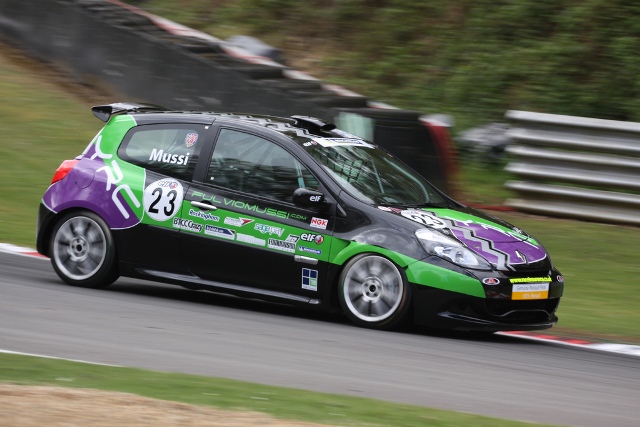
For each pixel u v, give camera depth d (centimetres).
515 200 3703
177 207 2206
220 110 4000
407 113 3653
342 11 5328
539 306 2106
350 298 2069
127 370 1448
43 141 3778
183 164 2238
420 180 2353
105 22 4391
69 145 3775
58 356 1562
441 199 2317
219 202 2180
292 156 2170
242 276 2164
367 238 2055
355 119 3606
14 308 1920
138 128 2312
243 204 2164
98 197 2262
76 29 4494
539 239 3297
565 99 4469
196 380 1413
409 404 1416
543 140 3650
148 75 4238
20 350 1577
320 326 2042
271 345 1792
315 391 1456
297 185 2142
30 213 3108
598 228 3481
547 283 2105
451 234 2078
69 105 4200
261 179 2173
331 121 3675
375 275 2048
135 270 2245
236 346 1755
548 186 3628
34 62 4619
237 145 2217
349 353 1780
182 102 4122
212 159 2222
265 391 1377
